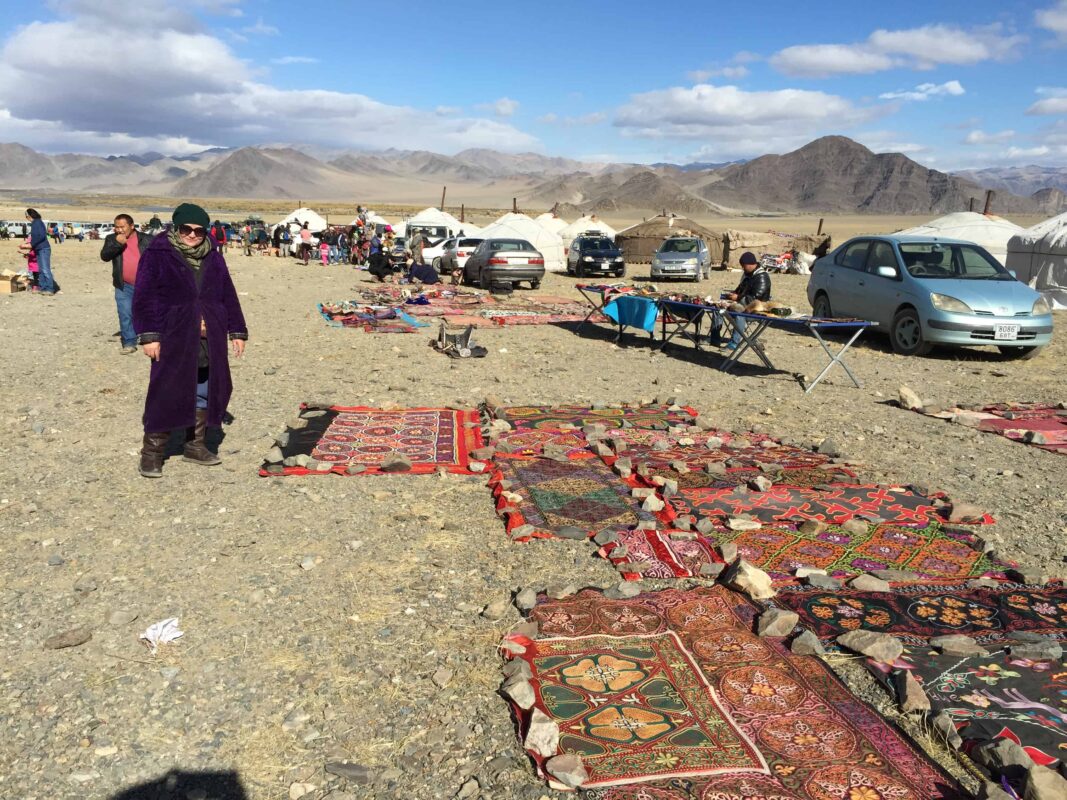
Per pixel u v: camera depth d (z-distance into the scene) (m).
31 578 4.28
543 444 7.00
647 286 14.60
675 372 11.14
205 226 5.82
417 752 2.94
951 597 4.23
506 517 5.27
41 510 5.24
